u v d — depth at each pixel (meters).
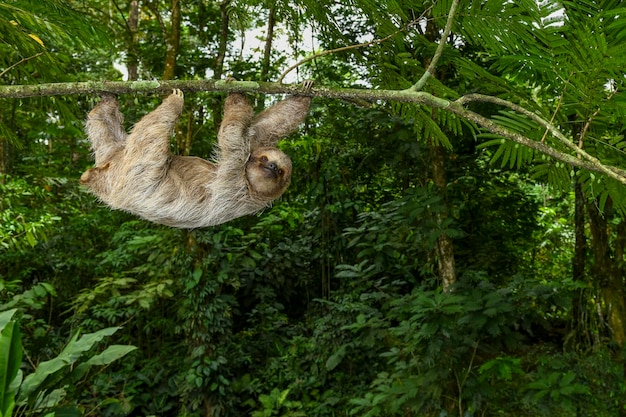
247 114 4.41
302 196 13.91
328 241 13.73
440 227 8.56
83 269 14.65
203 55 12.83
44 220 10.02
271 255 14.18
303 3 4.58
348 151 12.38
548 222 16.08
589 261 11.15
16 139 4.95
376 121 9.89
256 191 4.46
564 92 3.44
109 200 4.23
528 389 8.53
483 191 13.25
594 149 3.78
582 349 10.51
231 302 11.95
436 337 7.78
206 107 12.02
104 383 10.88
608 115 3.42
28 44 4.43
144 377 11.88
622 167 3.76
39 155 15.26
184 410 11.50
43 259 13.95
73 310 13.51
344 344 11.16
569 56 3.24
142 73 12.36
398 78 4.14
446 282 9.15
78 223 14.11
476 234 13.31
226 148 4.31
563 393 7.26
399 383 9.04
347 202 12.77
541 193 16.98
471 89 8.11
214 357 11.51
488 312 7.11
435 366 8.03
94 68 15.90
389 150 11.06
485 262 12.41
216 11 12.89
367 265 12.07
